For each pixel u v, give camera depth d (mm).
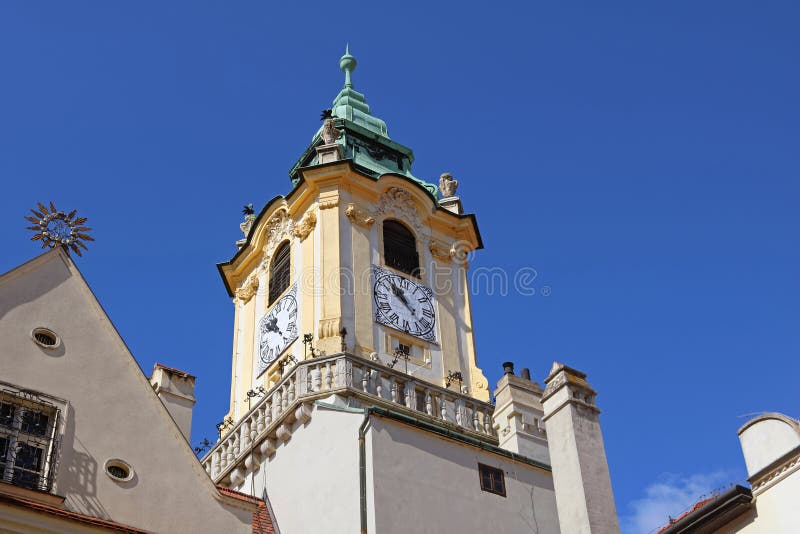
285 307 44594
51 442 23938
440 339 44438
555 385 27719
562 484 26297
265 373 43938
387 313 43531
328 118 48906
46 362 24875
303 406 35625
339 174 45906
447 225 48188
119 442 25031
